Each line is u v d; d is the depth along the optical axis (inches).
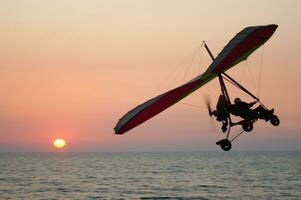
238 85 1278.3
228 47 1190.9
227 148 1285.7
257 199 6314.0
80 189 7780.5
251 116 1286.9
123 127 1320.1
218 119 1310.3
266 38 1192.8
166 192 7204.7
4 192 7308.1
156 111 1332.4
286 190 7381.9
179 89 1229.7
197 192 7194.9
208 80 1365.7
